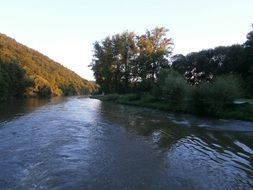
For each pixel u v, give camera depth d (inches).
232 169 753.6
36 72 6643.7
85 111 2112.5
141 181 652.7
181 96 2124.8
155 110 2228.1
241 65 3048.7
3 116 1683.1
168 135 1192.2
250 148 986.1
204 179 676.1
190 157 861.2
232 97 1727.4
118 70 3718.0
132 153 888.9
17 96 4399.6
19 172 684.1
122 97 3213.6
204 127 1395.2
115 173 700.0
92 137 1109.1
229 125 1445.6
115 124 1459.2
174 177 684.1
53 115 1788.9
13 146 927.0
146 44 3253.0
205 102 1785.2
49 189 593.6
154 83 2839.6
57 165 745.0
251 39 2908.5
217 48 3708.2
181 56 4065.0
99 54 4047.7
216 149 964.6
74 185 619.2
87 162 780.0
